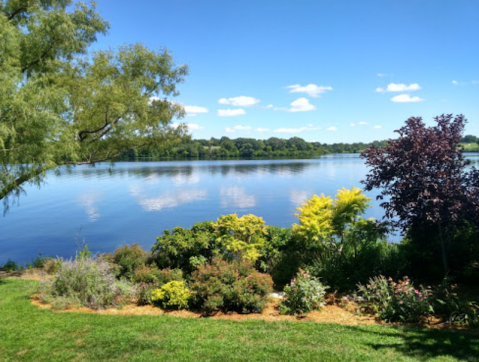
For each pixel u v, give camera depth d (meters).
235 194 35.41
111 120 11.82
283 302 6.76
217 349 4.49
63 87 10.88
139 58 12.95
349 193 8.78
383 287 6.34
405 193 6.96
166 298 6.78
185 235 9.02
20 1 11.45
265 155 127.94
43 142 8.04
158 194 36.03
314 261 8.34
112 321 5.67
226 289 6.41
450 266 7.68
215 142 140.75
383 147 7.66
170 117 13.99
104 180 51.94
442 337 4.79
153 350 4.49
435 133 7.26
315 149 137.12
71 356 4.35
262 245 8.98
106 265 7.59
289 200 31.17
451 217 6.56
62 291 6.96
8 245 17.48
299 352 4.36
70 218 24.30
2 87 7.26
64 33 10.93
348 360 4.12
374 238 8.34
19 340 4.86
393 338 4.83
